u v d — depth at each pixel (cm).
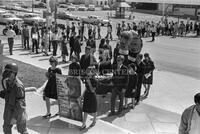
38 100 993
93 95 779
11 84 574
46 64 1664
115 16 6159
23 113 588
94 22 4516
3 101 914
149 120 926
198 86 1380
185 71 1716
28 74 1355
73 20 5194
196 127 467
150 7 7831
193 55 2283
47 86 836
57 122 823
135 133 820
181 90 1292
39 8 7788
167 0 5778
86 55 1113
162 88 1307
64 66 1656
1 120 783
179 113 1002
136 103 1075
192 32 4112
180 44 2905
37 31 2156
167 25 3647
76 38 1725
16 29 2830
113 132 779
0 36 2794
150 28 3434
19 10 6675
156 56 2161
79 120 793
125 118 932
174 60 2042
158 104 1088
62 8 8238
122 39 1129
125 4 5969
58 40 1911
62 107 813
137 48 1137
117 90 937
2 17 3938
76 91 777
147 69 1137
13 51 2047
